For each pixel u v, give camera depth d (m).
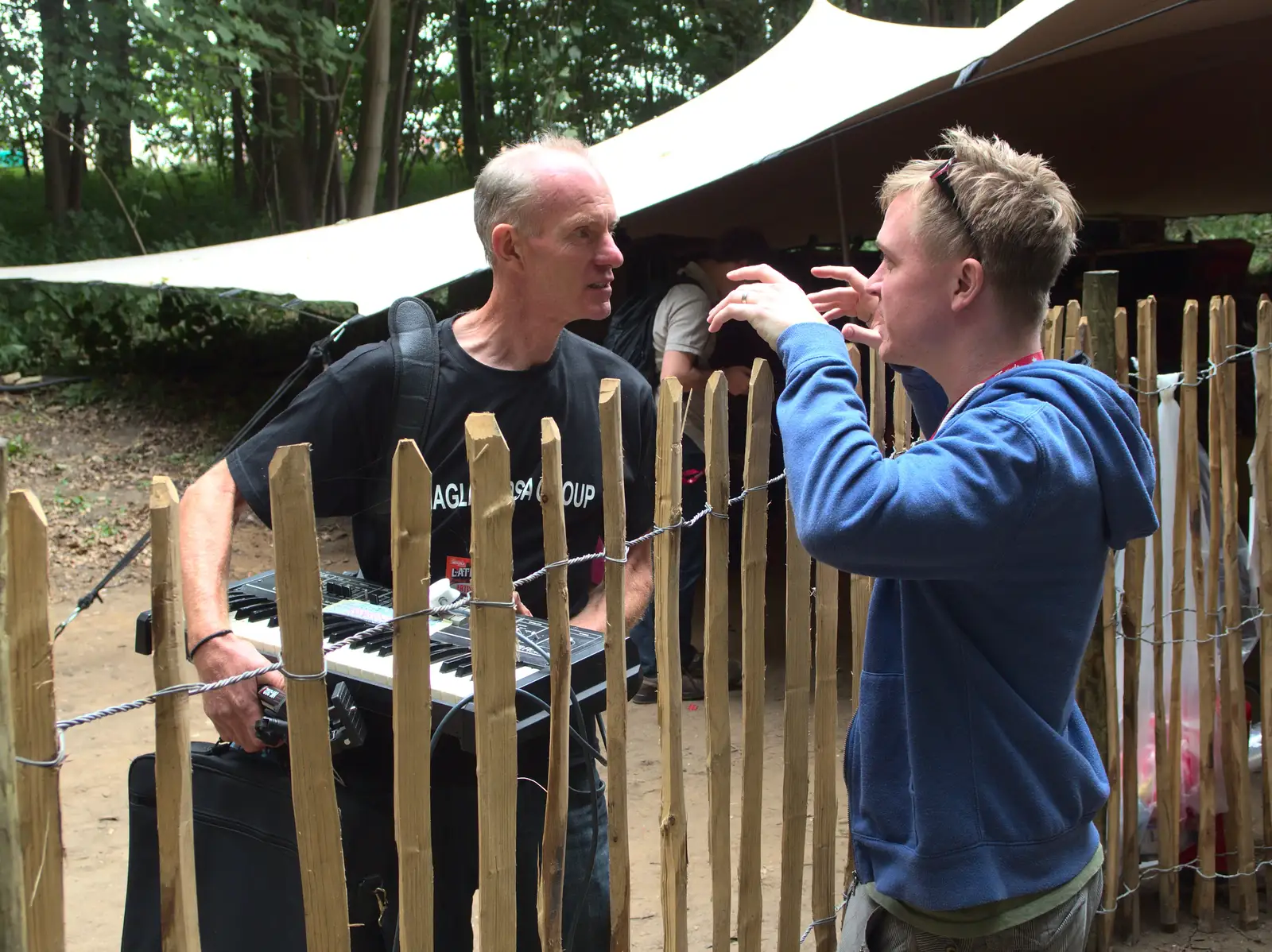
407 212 7.00
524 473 2.10
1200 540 2.83
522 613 1.98
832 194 8.91
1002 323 1.51
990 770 1.46
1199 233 16.55
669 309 4.48
